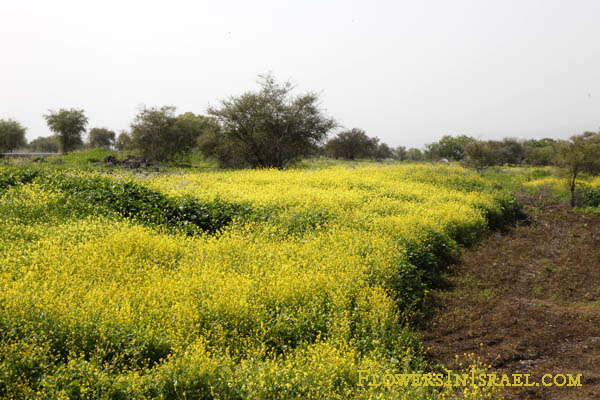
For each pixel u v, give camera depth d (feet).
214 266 25.57
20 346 14.79
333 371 15.72
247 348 17.66
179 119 117.91
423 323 24.18
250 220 38.86
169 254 28.14
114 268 24.32
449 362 19.89
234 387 14.32
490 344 21.72
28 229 30.86
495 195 60.95
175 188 50.85
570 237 46.70
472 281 31.71
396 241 32.71
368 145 176.14
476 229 45.55
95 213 37.04
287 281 23.21
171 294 20.94
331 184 62.03
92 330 16.60
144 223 36.65
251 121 90.74
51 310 17.22
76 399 13.14
